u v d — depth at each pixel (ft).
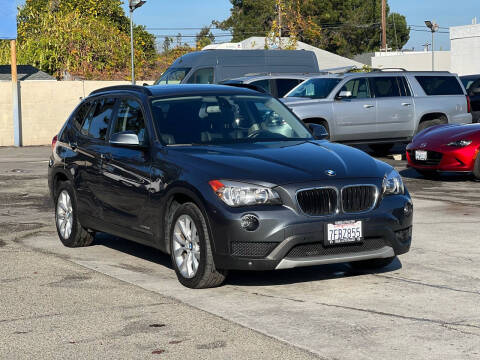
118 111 25.76
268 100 25.98
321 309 18.85
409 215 21.54
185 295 20.54
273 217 19.76
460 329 17.01
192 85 26.16
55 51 120.57
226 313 18.66
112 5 164.55
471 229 29.60
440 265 23.62
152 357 15.58
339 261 20.39
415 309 18.70
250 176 20.22
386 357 15.25
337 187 20.35
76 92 95.50
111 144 25.26
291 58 76.79
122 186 24.03
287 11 141.59
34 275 23.27
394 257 22.56
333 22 256.73
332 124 55.31
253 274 22.91
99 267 24.43
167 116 23.86
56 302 19.99
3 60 121.49
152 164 22.68
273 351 15.74
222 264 20.17
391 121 57.16
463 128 44.86
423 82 58.75
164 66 135.33
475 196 38.60
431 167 44.45
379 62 176.04
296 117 25.79
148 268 24.20
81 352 15.99
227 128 23.91
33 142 93.56
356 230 20.38
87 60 120.88
